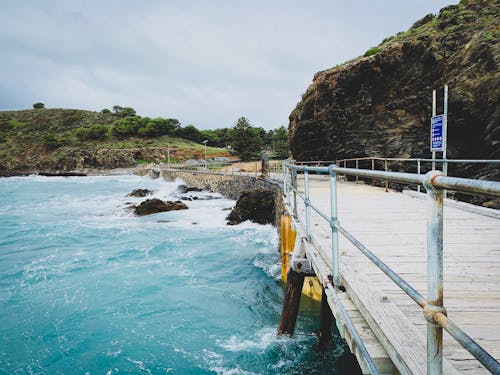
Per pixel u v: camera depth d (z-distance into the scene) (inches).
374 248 167.9
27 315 342.6
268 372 251.4
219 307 352.5
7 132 4227.4
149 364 263.9
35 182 2225.6
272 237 622.2
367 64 756.6
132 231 703.7
